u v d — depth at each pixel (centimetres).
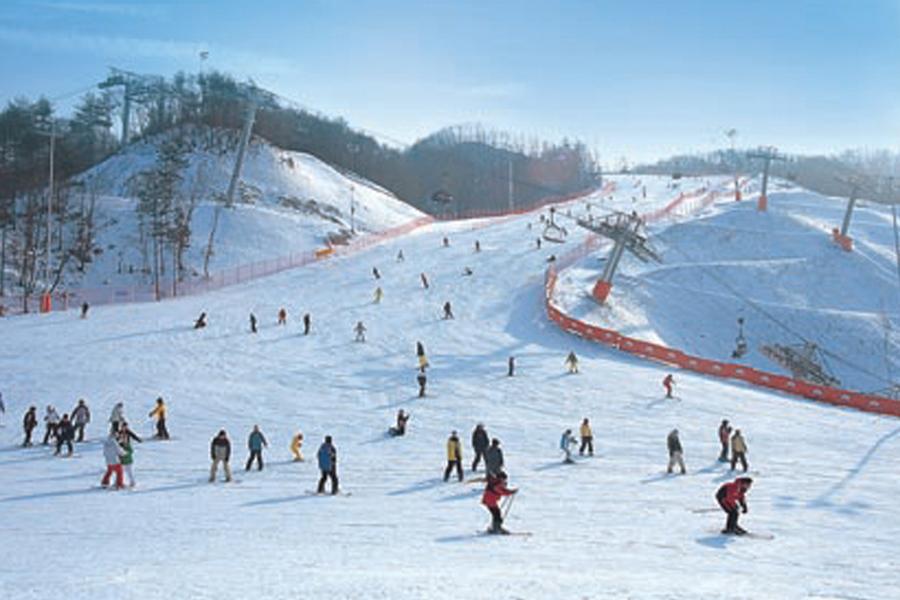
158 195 9219
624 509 2045
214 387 3997
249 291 6900
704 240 8650
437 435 3169
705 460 2736
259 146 12225
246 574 1349
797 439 3102
